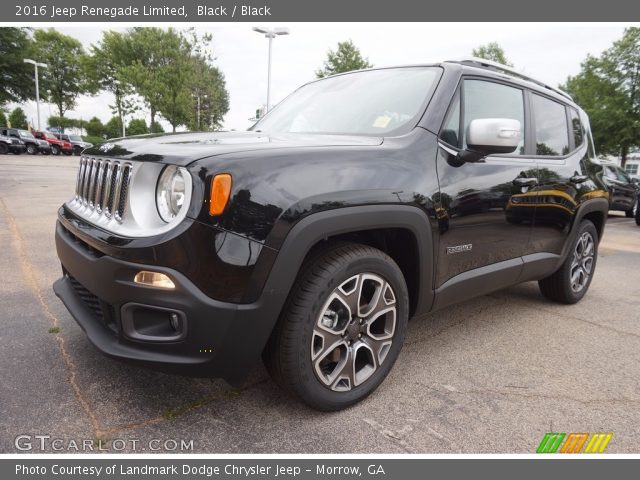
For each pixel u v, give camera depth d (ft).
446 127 7.96
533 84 10.67
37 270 13.47
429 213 7.23
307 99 10.23
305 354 6.15
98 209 6.76
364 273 6.61
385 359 7.18
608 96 70.69
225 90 180.55
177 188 5.54
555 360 8.87
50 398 6.78
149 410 6.63
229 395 7.09
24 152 101.91
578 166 11.50
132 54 125.39
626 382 8.05
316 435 6.25
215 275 5.41
